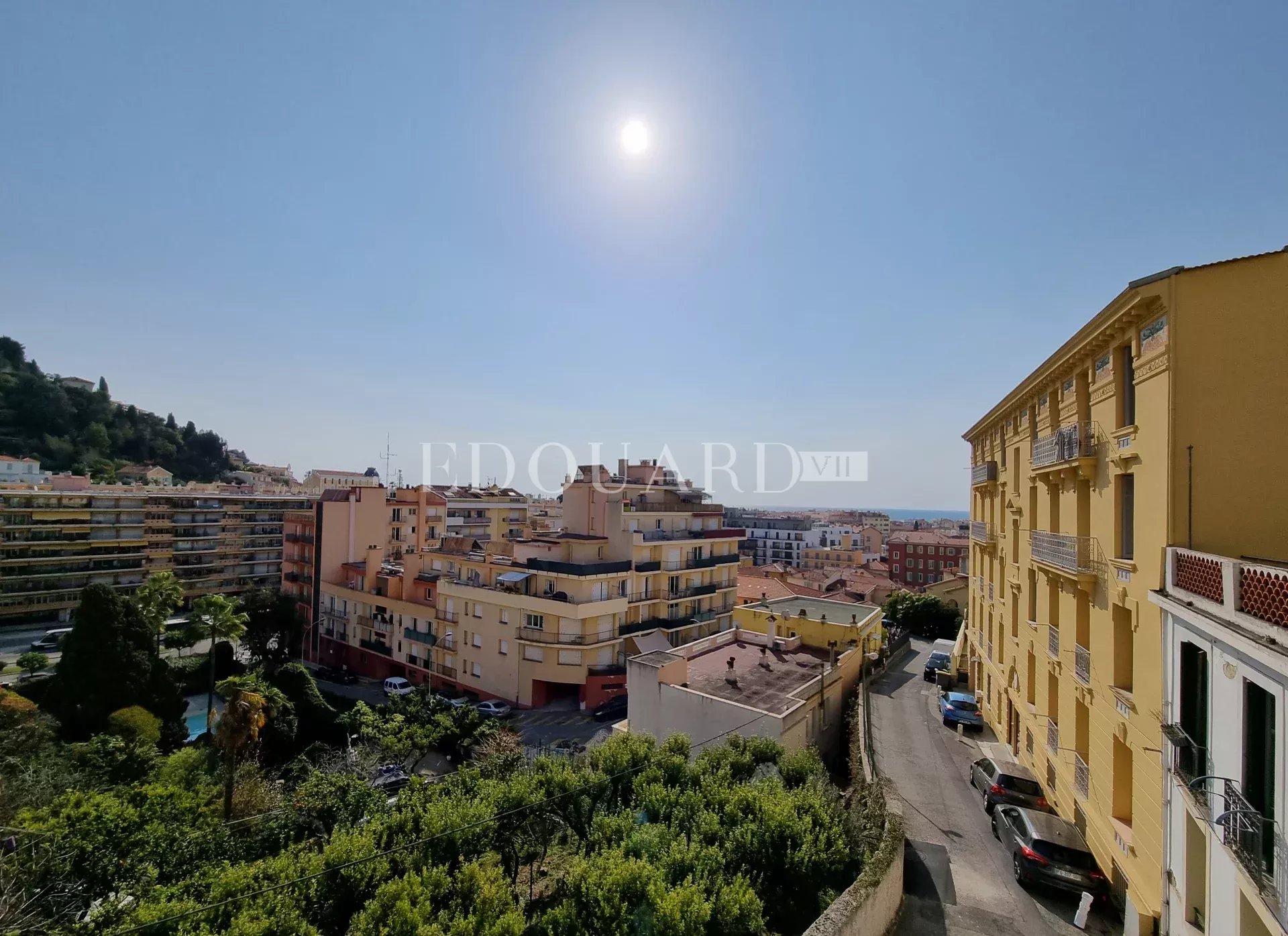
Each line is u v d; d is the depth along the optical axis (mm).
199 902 12812
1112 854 13906
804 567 142750
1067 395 18250
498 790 16984
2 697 30531
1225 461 11273
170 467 136625
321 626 62219
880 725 27953
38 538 76188
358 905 13484
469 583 49812
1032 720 21000
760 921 12297
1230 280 11461
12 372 121188
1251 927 8242
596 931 12133
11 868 14617
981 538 29062
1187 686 10555
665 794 16906
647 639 47406
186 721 41812
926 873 15852
